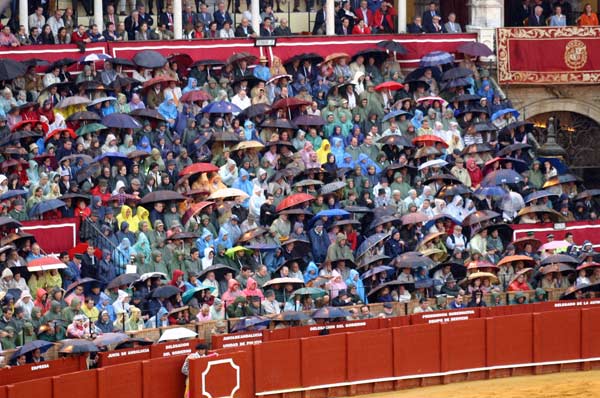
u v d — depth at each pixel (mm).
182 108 129250
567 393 115625
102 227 115875
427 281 119812
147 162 122062
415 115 133500
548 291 123312
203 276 115062
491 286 121938
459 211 126625
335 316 113938
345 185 125000
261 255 118500
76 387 101875
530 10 146625
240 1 145250
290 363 112375
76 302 107750
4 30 130875
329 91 133000
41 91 127438
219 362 108312
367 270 120188
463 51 139500
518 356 120750
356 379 115062
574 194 132250
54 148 120812
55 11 137000
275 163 126625
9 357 102938
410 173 128250
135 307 110562
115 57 132750
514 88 144500
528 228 126812
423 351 117625
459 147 133125
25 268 109812
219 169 124000
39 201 116250
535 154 135000
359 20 142625
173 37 138500
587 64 144000
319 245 120500
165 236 116812
